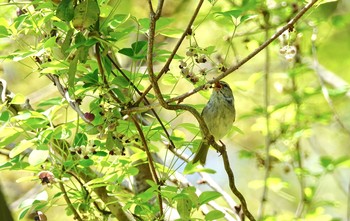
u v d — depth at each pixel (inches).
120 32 364.5
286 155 555.5
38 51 364.5
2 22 380.8
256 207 761.0
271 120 563.5
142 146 392.8
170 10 658.8
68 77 353.7
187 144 399.9
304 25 550.3
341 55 773.9
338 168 611.8
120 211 412.2
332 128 667.4
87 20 339.3
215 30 606.9
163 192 377.1
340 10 658.8
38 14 376.2
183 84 713.0
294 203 681.6
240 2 539.5
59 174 380.2
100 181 377.7
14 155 362.0
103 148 387.5
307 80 653.9
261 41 550.3
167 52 369.4
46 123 378.6
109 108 362.3
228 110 458.3
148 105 357.7
